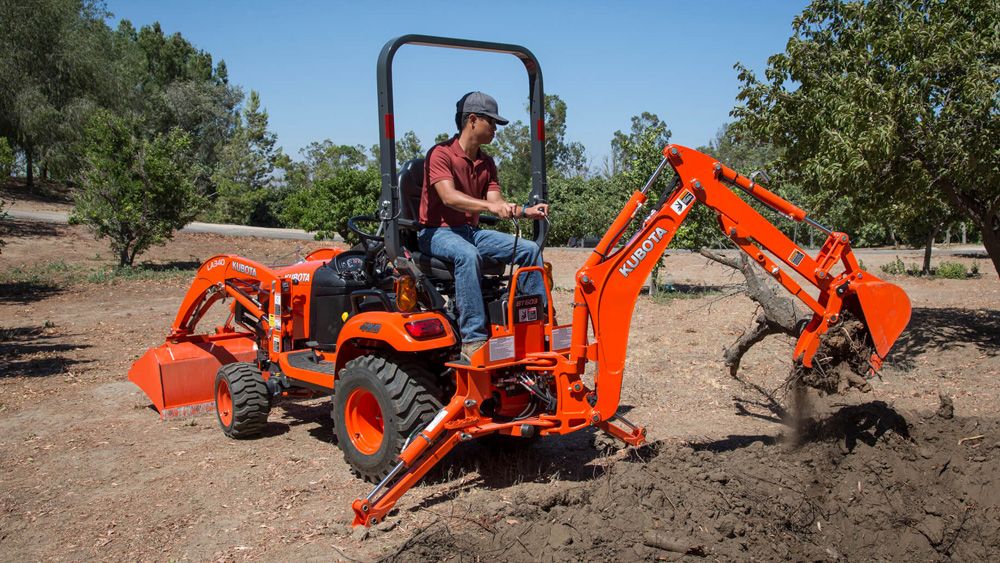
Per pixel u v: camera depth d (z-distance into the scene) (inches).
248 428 254.2
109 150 801.6
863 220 401.4
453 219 203.3
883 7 376.5
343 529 176.2
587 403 186.7
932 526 175.6
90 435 264.7
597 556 154.1
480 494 194.9
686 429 251.9
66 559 166.9
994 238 389.4
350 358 219.6
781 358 362.6
